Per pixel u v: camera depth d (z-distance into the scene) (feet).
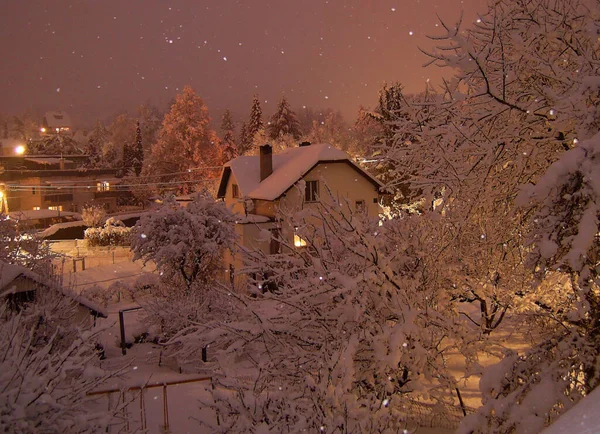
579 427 8.15
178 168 192.75
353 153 153.99
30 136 450.71
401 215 29.96
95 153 283.38
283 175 93.56
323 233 26.68
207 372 41.14
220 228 75.20
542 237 17.89
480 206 25.00
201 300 53.31
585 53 21.66
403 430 18.65
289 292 25.59
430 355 24.91
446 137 23.68
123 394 26.27
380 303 24.89
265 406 19.72
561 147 23.62
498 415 18.51
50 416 18.60
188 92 194.39
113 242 134.00
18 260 66.08
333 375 20.12
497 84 24.58
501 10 24.20
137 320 61.26
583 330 20.11
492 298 29.68
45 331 34.96
